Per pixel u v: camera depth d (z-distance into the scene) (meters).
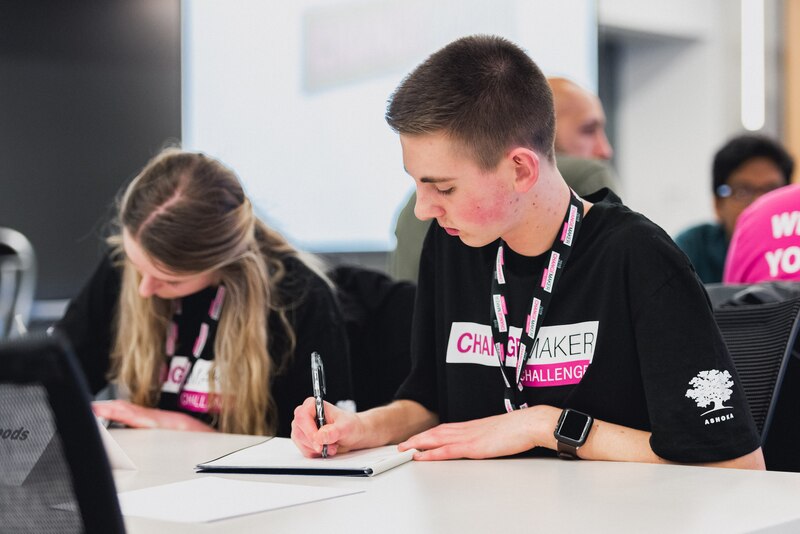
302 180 4.62
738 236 2.15
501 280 1.48
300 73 4.61
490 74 1.32
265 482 1.21
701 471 1.19
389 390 2.07
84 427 0.70
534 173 1.35
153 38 4.69
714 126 5.78
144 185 1.93
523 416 1.36
